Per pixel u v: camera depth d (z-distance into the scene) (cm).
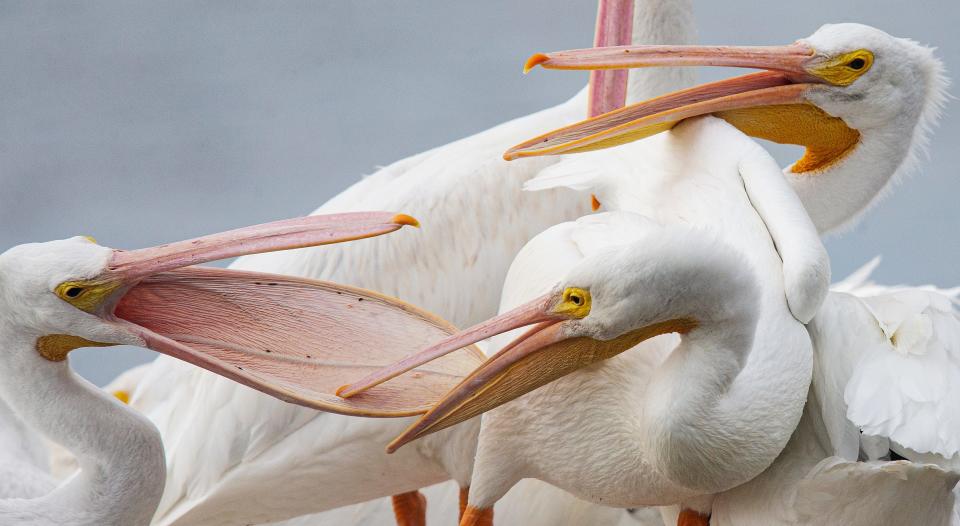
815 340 1084
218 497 1328
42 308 1065
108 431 1118
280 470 1318
